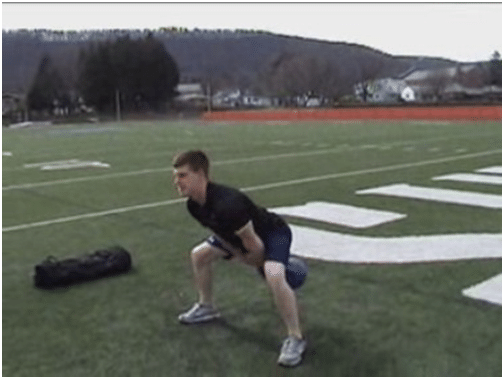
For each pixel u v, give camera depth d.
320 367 3.09
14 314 3.89
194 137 22.92
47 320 3.78
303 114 39.28
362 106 48.91
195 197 3.11
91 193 8.99
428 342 3.35
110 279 4.61
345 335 3.46
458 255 5.03
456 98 64.06
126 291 4.32
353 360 3.15
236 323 3.69
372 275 4.55
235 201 3.02
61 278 4.40
